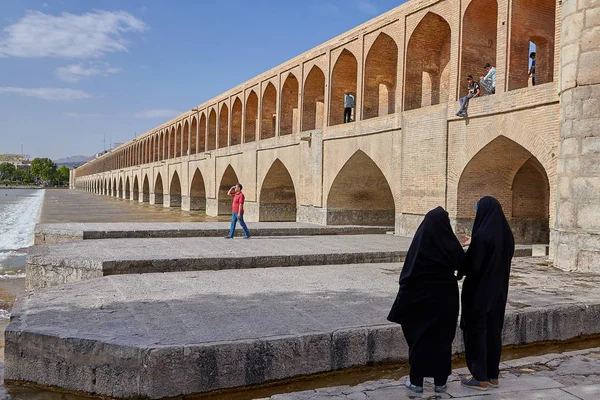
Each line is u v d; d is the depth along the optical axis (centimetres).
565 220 731
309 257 807
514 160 1013
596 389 317
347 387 321
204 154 2484
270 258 784
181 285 593
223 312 461
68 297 520
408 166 1179
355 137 1375
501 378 339
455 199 1043
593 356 399
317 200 1523
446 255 296
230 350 367
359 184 1480
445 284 297
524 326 472
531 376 345
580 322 498
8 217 2675
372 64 1373
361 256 844
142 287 578
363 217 1512
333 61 1493
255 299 518
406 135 1184
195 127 2852
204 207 2752
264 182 1884
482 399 298
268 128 1955
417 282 299
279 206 1920
